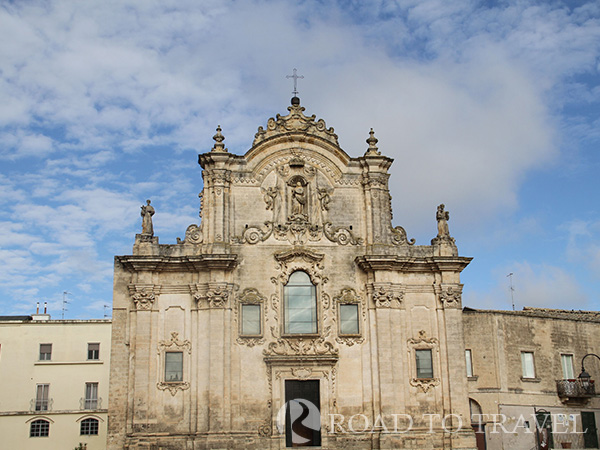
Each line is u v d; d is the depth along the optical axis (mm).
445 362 42125
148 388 39594
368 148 44781
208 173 43281
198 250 42125
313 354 40906
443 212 44594
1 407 61094
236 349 40719
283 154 44062
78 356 63500
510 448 47750
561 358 51062
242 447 39312
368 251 42969
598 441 50000
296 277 42344
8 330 62875
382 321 41688
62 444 61062
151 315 40781
